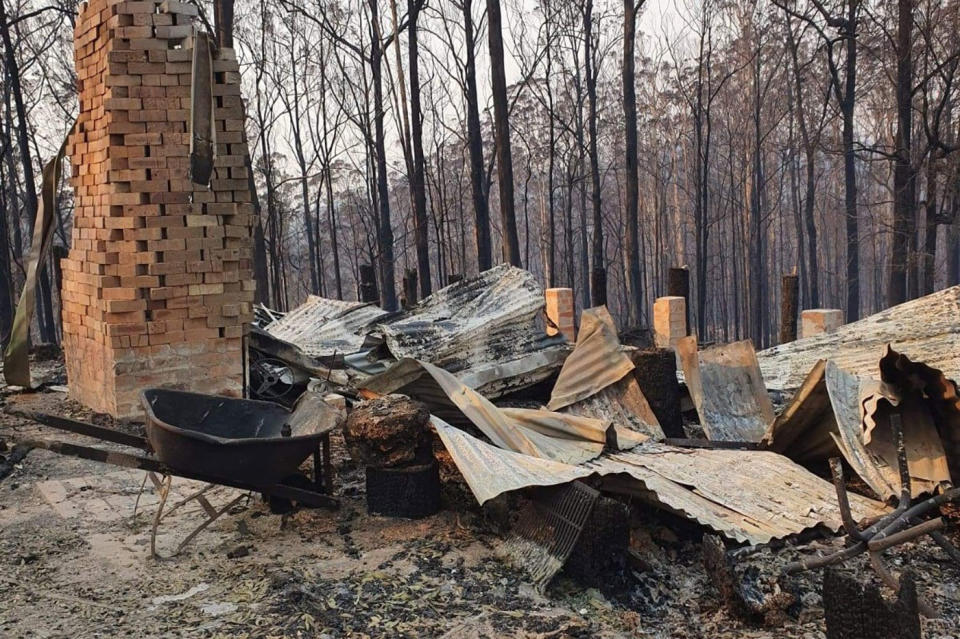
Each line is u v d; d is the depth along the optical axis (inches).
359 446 269.7
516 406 380.8
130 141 379.2
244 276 408.5
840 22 1289.4
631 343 620.7
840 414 278.5
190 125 378.6
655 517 261.9
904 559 242.7
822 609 211.8
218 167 396.2
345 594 211.6
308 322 579.8
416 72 1035.3
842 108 1341.0
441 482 294.2
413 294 769.6
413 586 217.5
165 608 205.0
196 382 397.7
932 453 269.9
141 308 385.1
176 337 392.8
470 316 435.5
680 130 2111.2
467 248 2191.2
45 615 201.2
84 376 431.8
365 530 259.0
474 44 1154.0
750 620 205.0
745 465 288.4
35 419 247.4
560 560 219.3
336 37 1251.8
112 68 374.6
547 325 531.8
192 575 225.6
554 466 250.8
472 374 373.4
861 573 231.1
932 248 1013.2
